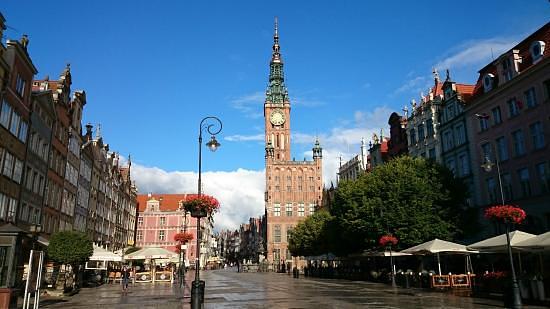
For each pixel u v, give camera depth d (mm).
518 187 39938
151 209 114875
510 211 20344
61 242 34281
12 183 32500
